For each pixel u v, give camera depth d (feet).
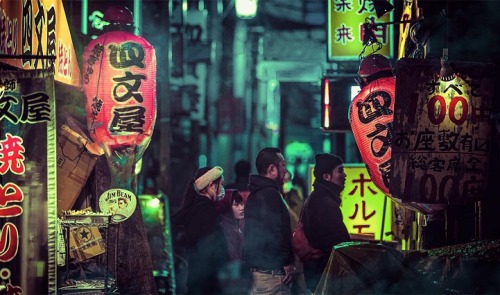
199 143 103.40
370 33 35.96
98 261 34.06
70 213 30.55
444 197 30.04
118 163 34.04
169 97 64.28
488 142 30.45
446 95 30.09
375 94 32.01
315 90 101.50
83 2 46.60
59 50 33.60
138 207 34.86
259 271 37.78
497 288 29.55
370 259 28.89
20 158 26.37
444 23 36.96
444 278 29.89
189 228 42.39
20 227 26.27
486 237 34.27
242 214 43.75
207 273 42.34
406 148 29.89
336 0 48.01
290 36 89.97
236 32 107.14
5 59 28.09
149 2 62.23
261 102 107.14
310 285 37.81
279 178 38.50
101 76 33.50
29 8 30.48
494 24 36.78
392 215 43.04
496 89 36.06
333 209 37.24
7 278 26.14
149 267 34.94
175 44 76.48
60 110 35.06
